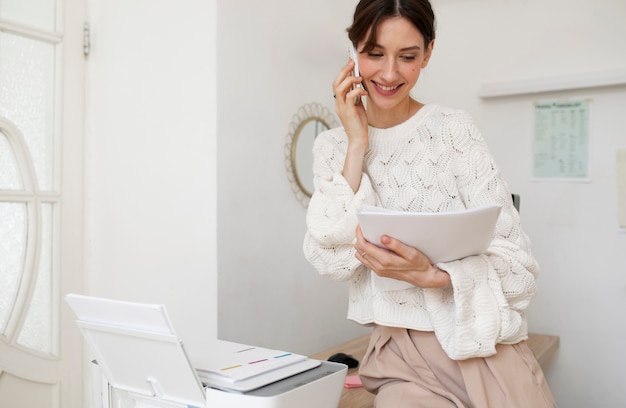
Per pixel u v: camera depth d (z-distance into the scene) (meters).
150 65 2.52
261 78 2.57
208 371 1.26
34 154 2.51
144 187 2.54
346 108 1.46
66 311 2.61
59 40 2.56
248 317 2.49
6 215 2.41
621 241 2.88
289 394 1.18
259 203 2.56
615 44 2.89
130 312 1.20
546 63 3.04
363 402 1.80
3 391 2.39
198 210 2.39
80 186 2.68
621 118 2.88
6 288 2.42
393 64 1.37
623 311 2.88
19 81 2.45
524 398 1.33
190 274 2.41
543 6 3.04
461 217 1.15
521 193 3.09
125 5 2.59
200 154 2.38
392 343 1.49
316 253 1.50
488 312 1.30
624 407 2.88
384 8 1.34
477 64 3.19
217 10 2.33
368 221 1.22
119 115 2.63
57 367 2.56
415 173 1.47
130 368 1.30
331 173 1.57
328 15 3.04
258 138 2.56
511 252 1.37
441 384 1.40
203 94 2.37
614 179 2.89
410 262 1.25
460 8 3.22
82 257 2.70
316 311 2.93
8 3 2.39
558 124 3.00
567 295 2.99
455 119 1.45
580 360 2.97
